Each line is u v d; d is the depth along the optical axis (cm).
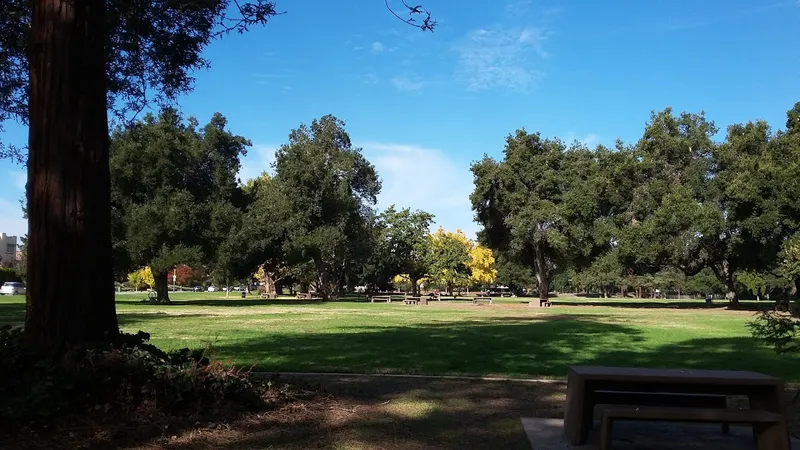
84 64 644
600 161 4944
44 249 620
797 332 644
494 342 1480
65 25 635
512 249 5528
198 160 4872
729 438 577
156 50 972
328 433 568
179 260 4247
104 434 521
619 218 4622
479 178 5512
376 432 577
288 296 7219
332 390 778
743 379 507
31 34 643
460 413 668
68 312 618
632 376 527
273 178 5728
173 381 603
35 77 637
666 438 577
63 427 527
